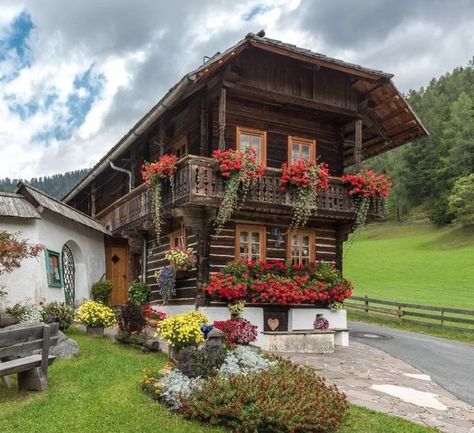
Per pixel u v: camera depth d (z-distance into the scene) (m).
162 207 14.30
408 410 8.30
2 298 13.31
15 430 6.08
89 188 25.48
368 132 18.20
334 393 7.62
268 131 15.72
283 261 15.38
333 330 14.16
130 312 11.58
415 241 60.56
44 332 7.70
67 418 6.48
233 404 6.63
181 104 15.83
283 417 6.45
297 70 15.34
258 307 14.34
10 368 6.99
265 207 13.65
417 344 16.75
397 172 81.81
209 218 13.70
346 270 47.06
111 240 20.59
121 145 17.22
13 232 13.98
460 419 8.02
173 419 6.70
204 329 9.98
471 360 14.01
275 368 8.49
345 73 15.99
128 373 8.77
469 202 61.28
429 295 32.22
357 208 15.20
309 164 14.30
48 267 14.91
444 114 82.88
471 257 46.31
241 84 14.21
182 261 13.94
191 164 12.84
